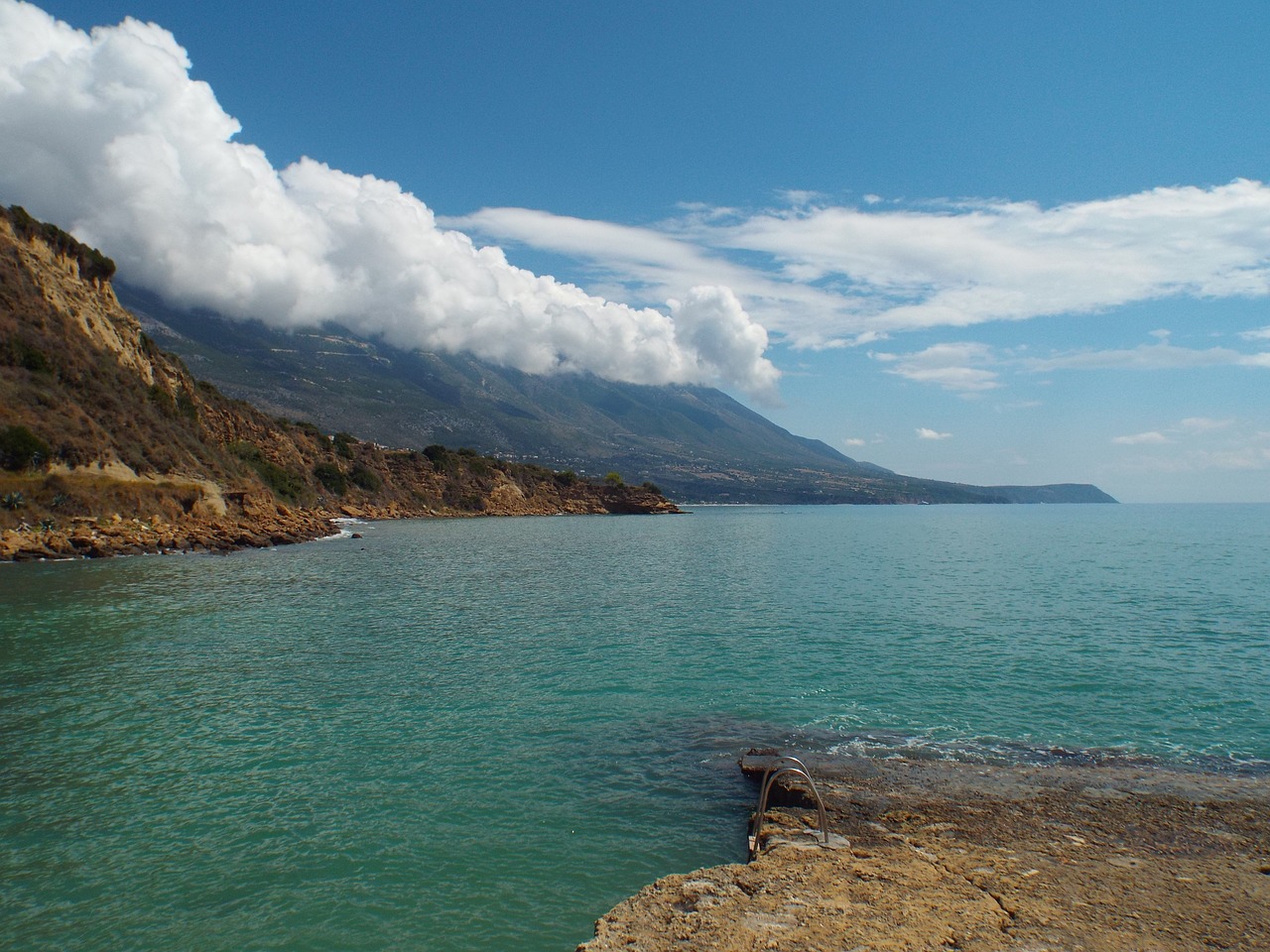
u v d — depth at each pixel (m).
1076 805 14.98
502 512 189.88
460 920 11.47
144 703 21.95
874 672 26.20
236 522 80.94
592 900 12.01
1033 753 18.34
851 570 62.16
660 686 24.34
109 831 14.16
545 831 14.32
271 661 27.22
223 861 13.14
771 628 34.69
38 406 67.81
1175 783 16.30
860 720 20.97
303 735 19.47
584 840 13.98
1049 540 107.69
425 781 16.58
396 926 11.30
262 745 18.72
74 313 83.12
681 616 38.03
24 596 40.19
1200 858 12.34
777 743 19.06
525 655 28.61
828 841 13.01
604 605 41.69
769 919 9.62
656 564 66.69
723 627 34.91
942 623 36.12
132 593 41.94
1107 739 19.39
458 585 50.00
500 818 14.84
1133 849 12.73
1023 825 13.88
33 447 63.06
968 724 20.61
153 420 82.94
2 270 74.69
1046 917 9.84
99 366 80.56
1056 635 33.06
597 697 23.08
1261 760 17.92
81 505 64.50
